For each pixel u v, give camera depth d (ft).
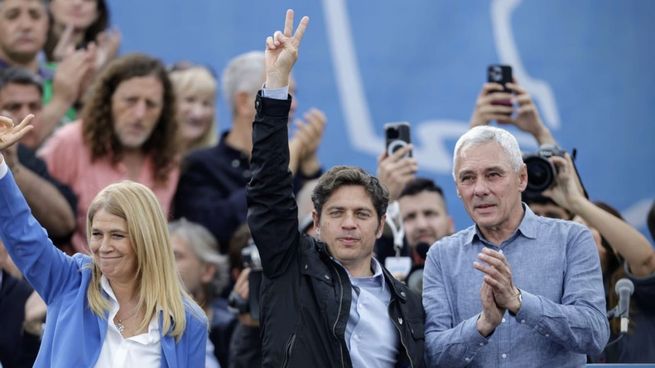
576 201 81.35
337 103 111.34
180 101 107.14
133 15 111.45
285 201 68.03
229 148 100.63
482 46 113.19
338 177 68.69
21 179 90.12
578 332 65.72
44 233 67.15
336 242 68.13
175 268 68.54
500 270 63.93
